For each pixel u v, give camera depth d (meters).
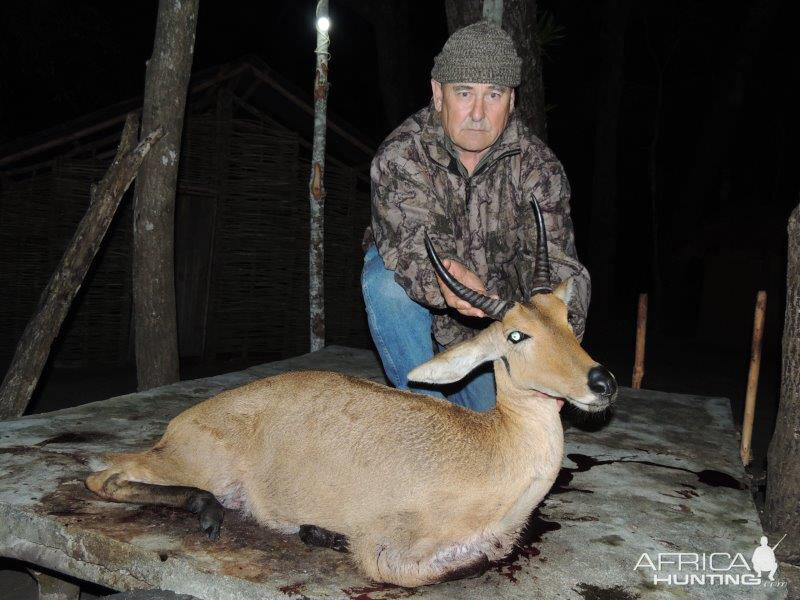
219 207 5.14
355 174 5.49
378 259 1.76
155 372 2.59
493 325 1.31
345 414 1.33
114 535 1.32
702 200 8.40
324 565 1.26
